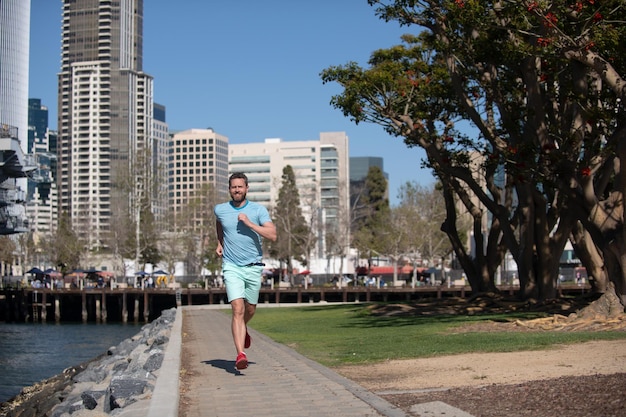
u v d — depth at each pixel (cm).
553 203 3116
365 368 1286
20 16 13625
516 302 3080
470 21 2266
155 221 9794
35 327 6838
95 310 8319
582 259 3177
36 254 12012
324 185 18725
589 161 2517
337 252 9400
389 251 9000
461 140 3231
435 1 2533
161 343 1922
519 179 2533
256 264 1145
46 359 3922
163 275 9762
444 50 2619
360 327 2425
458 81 2753
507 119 2681
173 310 4259
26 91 13875
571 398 858
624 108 2083
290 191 9762
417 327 2216
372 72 3038
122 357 2002
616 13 2095
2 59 13388
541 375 1082
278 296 7619
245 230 1126
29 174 7438
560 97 2641
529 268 3072
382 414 841
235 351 1670
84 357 4025
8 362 3772
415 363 1323
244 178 1135
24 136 13825
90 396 1159
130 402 960
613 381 933
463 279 8531
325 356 1506
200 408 906
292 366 1312
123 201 11012
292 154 19000
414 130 3120
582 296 3041
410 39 3397
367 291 7550
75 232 10450
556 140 2594
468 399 912
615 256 2111
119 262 10575
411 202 8850
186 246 9431
